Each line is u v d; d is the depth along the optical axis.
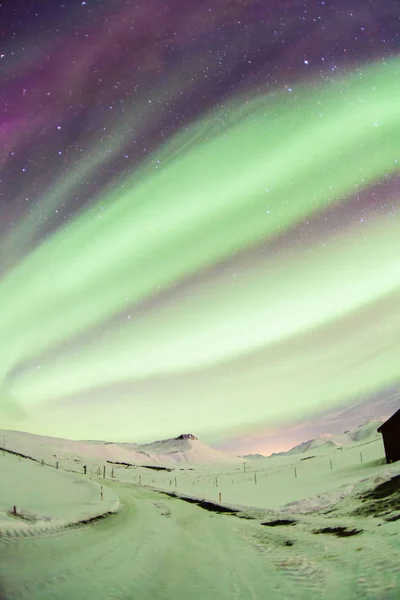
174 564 12.00
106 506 28.25
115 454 185.62
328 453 89.12
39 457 86.81
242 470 100.25
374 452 61.91
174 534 18.47
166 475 97.88
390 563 9.13
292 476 56.03
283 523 20.03
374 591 7.44
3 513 17.61
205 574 10.67
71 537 15.56
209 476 84.38
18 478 33.09
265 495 38.88
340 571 9.44
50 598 7.93
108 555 12.72
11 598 7.75
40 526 16.86
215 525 21.50
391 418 38.97
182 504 34.03
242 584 9.41
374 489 22.20
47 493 29.42
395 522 14.01
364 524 15.30
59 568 10.39
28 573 9.60
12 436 129.38
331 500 23.41
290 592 8.33
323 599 7.54
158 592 8.84
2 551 11.47
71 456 114.75
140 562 12.04
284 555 12.45
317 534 15.49
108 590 8.79
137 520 23.12
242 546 14.96
